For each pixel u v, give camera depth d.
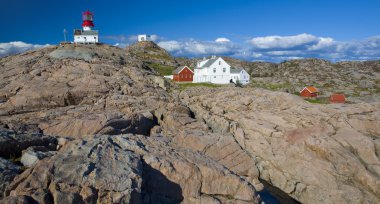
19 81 43.75
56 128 29.19
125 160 16.00
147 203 15.56
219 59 87.94
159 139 24.08
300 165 29.50
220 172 17.66
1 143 18.89
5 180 14.46
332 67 137.12
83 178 13.78
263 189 28.34
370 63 146.75
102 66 55.25
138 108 39.16
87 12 106.69
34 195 12.68
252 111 41.75
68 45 87.31
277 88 92.06
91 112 34.66
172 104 42.34
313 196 27.16
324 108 36.81
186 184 16.94
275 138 33.31
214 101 49.56
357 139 28.78
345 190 25.81
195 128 36.22
